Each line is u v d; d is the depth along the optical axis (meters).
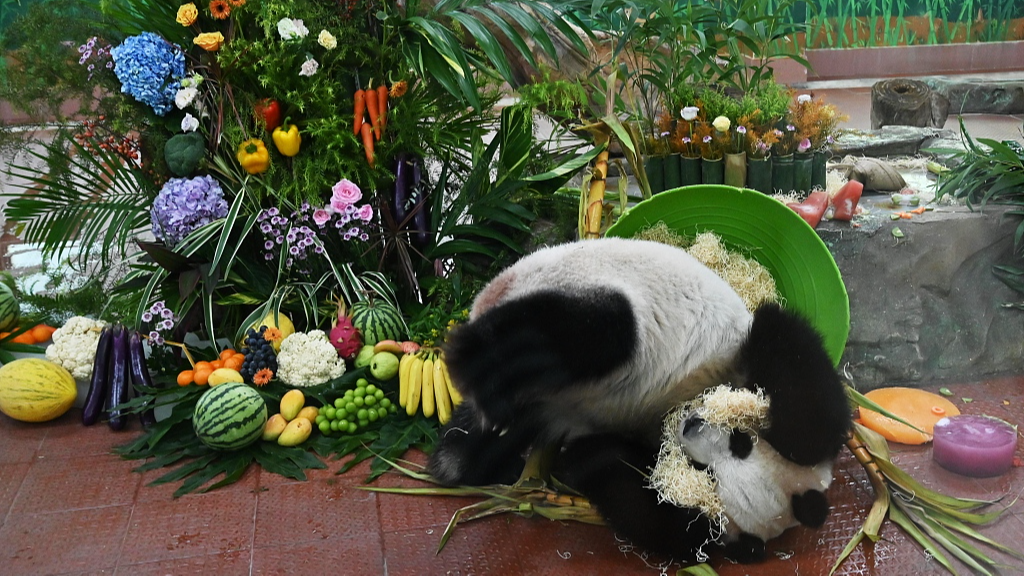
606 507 2.47
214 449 3.11
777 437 2.21
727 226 3.14
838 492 2.71
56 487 2.94
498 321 2.36
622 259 2.55
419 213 3.93
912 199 3.60
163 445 3.20
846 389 2.48
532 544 2.55
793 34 3.78
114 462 3.12
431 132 4.02
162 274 3.68
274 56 3.65
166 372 3.64
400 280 4.03
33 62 3.70
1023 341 3.28
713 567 2.38
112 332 3.48
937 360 3.29
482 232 3.93
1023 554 2.35
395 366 3.38
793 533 2.50
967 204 3.48
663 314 2.44
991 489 2.64
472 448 2.75
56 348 3.56
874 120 4.25
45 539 2.63
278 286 3.83
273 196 3.82
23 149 4.02
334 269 3.80
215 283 3.62
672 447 2.41
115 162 3.99
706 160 3.74
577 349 2.32
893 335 3.30
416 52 3.84
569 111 4.01
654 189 3.93
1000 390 3.15
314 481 2.96
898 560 2.39
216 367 3.42
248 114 3.77
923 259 3.34
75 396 3.48
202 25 3.78
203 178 3.71
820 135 3.71
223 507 2.80
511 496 2.67
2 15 3.82
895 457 2.85
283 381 3.39
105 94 3.76
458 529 2.63
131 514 2.77
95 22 3.82
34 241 4.21
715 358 2.45
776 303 2.53
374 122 3.76
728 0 4.20
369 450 3.12
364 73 3.92
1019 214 3.33
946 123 4.14
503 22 3.99
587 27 4.62
